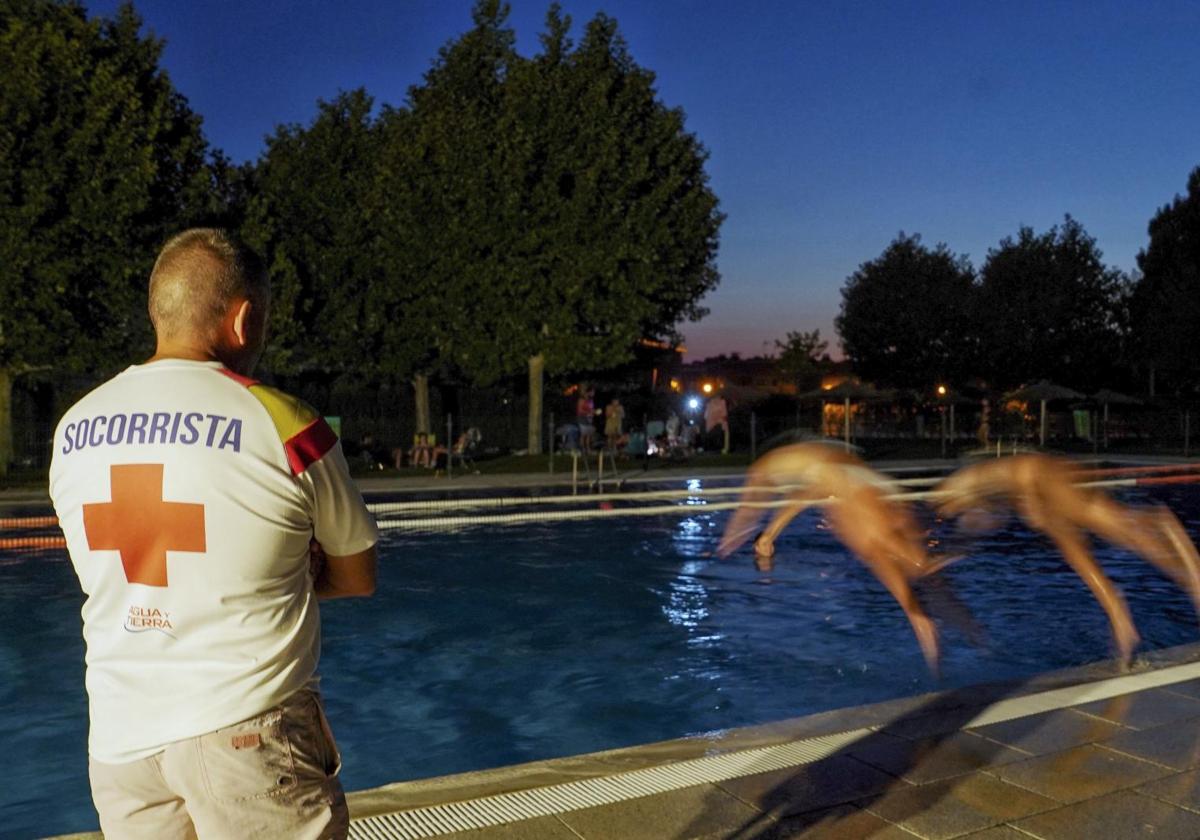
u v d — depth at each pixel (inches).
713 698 270.1
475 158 959.6
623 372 1274.6
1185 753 171.0
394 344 1009.5
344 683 286.2
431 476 856.9
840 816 146.3
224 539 69.6
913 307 1713.8
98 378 940.0
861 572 448.1
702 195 1058.1
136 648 70.9
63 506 73.9
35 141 703.7
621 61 1053.2
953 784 158.2
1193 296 1489.9
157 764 70.8
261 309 80.6
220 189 900.0
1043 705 198.4
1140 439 1467.8
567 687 281.3
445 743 238.2
